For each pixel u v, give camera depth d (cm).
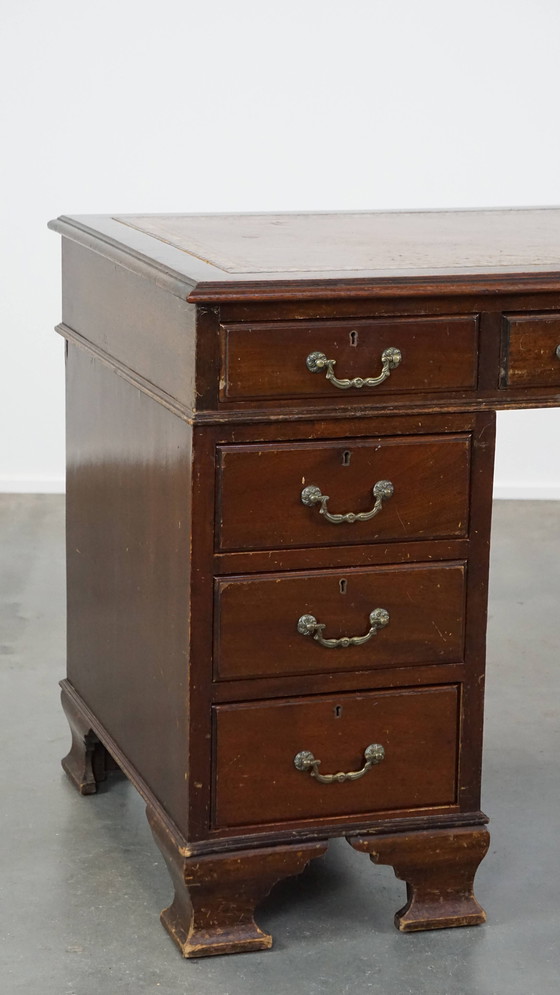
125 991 262
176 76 579
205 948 272
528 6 581
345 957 274
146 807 289
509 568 510
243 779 268
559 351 265
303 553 261
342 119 588
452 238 309
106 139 582
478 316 261
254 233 312
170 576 269
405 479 263
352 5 579
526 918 289
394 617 268
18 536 533
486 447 267
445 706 275
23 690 396
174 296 256
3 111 575
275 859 271
